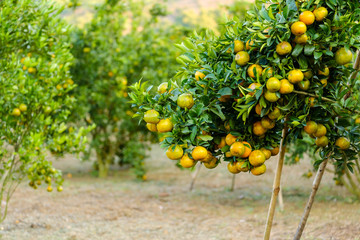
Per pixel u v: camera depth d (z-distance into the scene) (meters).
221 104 2.47
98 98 8.50
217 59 2.52
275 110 2.34
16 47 4.20
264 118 2.42
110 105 9.18
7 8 3.82
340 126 2.80
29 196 7.04
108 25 9.12
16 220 5.58
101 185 8.37
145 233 5.21
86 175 9.83
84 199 7.02
